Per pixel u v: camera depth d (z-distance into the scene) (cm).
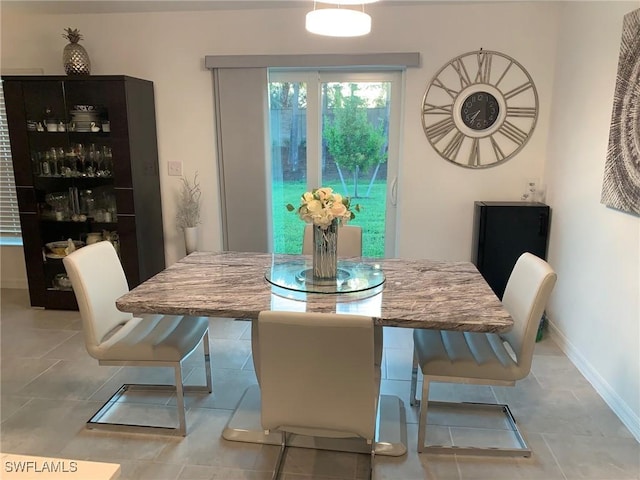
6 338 324
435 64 351
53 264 373
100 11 359
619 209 237
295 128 385
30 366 285
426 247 381
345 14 182
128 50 371
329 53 353
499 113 353
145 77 373
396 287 211
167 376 275
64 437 219
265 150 373
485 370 195
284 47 357
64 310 374
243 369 284
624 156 231
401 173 373
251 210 385
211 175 386
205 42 363
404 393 257
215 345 317
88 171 356
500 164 361
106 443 215
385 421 225
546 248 341
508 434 222
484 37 343
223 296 197
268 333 158
